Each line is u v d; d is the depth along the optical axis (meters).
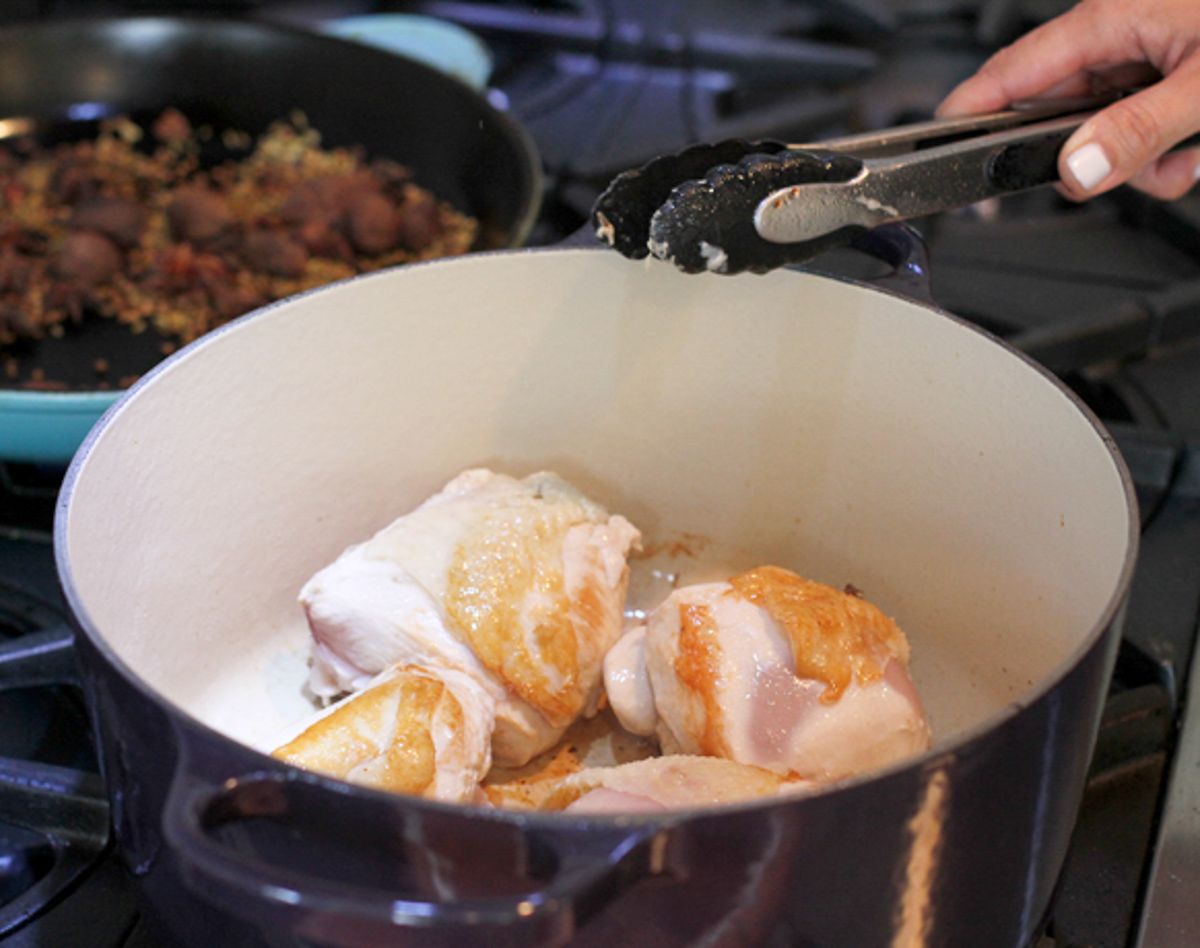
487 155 0.91
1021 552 0.60
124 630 0.57
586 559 0.61
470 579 0.58
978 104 0.72
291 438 0.62
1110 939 0.55
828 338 0.62
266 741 0.55
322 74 1.02
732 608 0.57
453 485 0.64
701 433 0.66
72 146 1.03
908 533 0.64
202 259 0.86
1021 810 0.47
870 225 0.58
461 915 0.42
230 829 0.46
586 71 1.13
